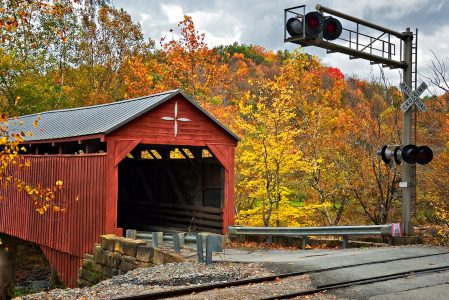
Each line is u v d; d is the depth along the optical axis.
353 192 20.80
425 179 20.14
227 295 7.95
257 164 19.11
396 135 21.42
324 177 21.50
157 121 15.55
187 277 9.71
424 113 23.75
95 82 42.78
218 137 16.64
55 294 9.67
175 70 34.78
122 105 17.33
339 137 21.86
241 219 20.11
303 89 28.78
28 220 19.28
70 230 16.52
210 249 11.20
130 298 7.79
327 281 8.73
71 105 39.28
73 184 16.45
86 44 44.12
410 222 14.37
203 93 34.62
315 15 9.71
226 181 16.62
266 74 53.44
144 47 47.12
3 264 22.44
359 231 14.13
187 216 18.45
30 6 11.70
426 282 8.65
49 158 18.05
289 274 9.49
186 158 18.25
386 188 19.92
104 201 14.81
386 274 9.27
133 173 21.41
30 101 36.41
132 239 13.73
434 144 23.31
